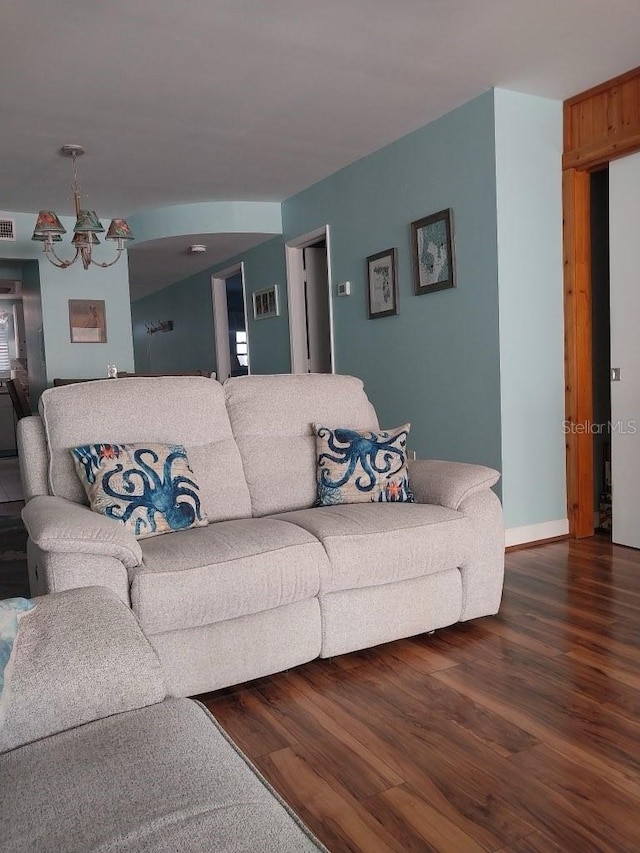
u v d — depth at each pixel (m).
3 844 0.79
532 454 3.88
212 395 2.84
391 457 2.84
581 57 3.32
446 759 1.74
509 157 3.71
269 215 5.91
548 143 3.85
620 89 3.55
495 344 3.74
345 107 3.84
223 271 7.31
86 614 1.29
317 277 5.97
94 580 1.90
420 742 1.83
